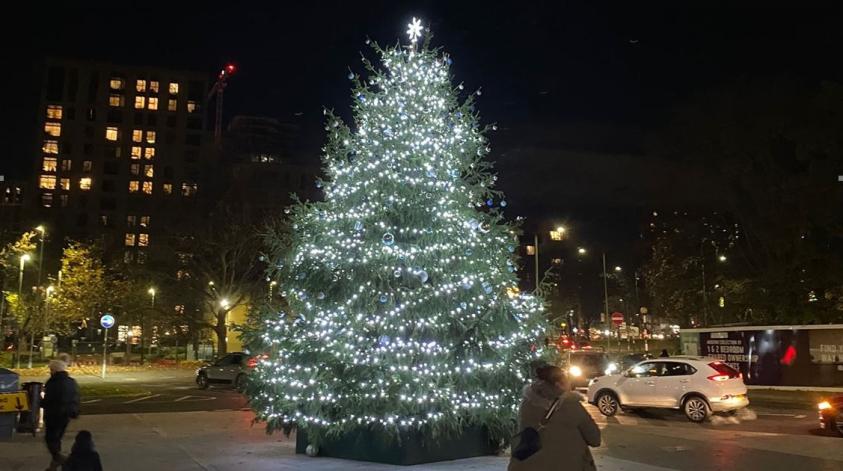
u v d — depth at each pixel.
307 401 11.02
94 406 22.62
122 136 136.12
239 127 133.00
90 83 136.75
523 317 11.53
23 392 14.16
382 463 10.63
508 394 11.21
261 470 10.22
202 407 22.27
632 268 70.88
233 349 57.09
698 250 44.03
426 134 11.63
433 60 12.18
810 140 29.39
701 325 45.88
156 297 50.38
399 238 11.24
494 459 11.03
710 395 18.27
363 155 11.84
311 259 11.51
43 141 132.75
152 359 59.16
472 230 11.67
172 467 10.55
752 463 11.48
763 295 34.94
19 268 46.78
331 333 10.90
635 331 88.12
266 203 47.34
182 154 138.00
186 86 141.25
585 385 27.62
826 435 15.84
